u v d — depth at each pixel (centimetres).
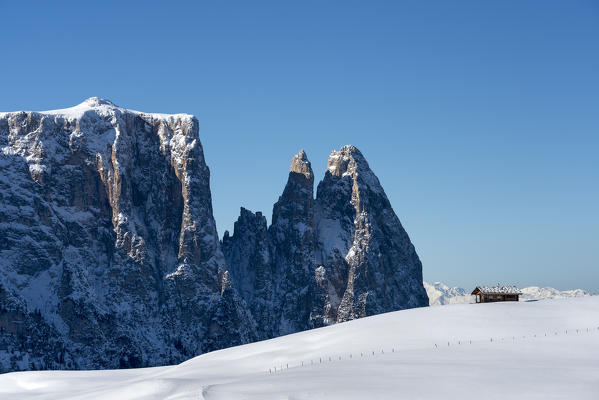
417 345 10950
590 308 12638
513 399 7188
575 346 9994
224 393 7869
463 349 10162
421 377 8169
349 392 7550
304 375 8812
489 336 11112
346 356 10850
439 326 11888
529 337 10744
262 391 7875
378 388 7688
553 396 7244
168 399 8269
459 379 7988
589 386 7575
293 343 12681
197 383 9138
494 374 8200
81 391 11531
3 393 12875
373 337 11781
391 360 9638
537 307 13025
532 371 8344
